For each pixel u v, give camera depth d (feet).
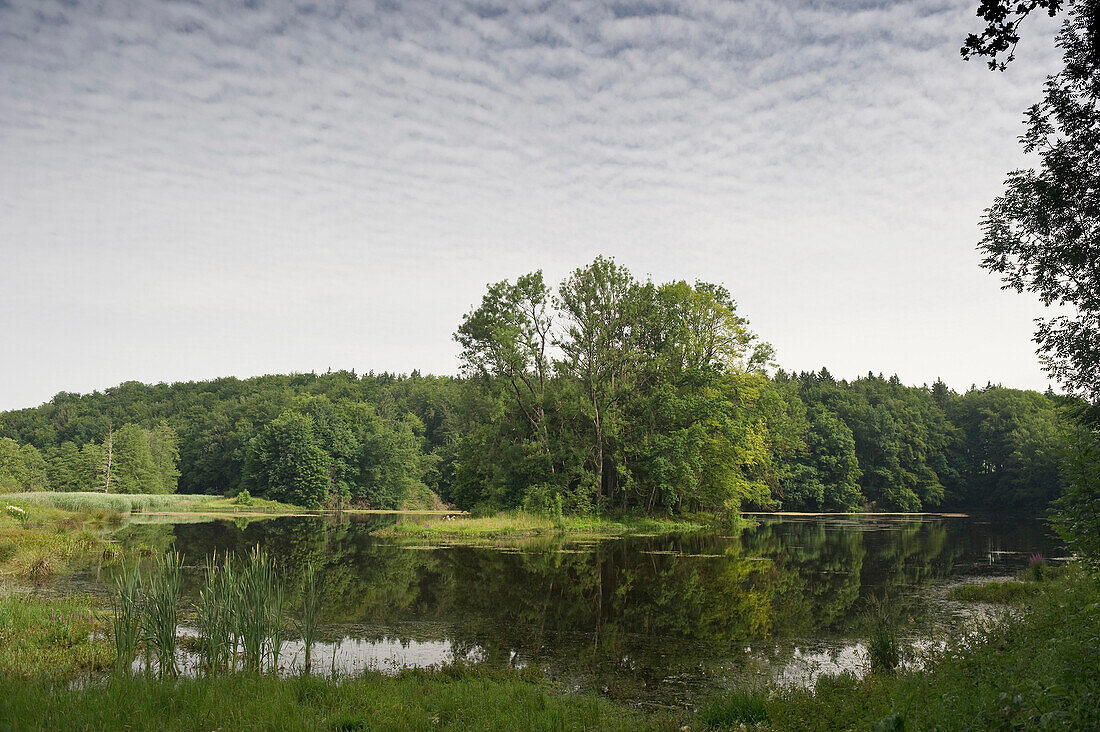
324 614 55.26
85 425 418.10
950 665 29.55
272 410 383.04
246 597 37.86
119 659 35.91
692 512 171.63
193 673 35.88
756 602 61.00
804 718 26.25
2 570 69.92
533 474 157.28
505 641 46.60
